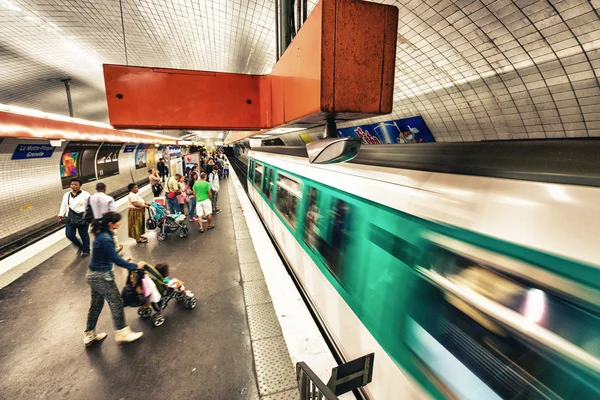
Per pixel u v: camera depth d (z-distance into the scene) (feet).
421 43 10.98
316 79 2.92
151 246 20.16
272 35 14.61
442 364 4.47
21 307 12.64
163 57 19.88
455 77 11.76
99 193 17.42
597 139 2.82
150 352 9.86
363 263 6.91
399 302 5.53
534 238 3.23
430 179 4.91
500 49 9.34
